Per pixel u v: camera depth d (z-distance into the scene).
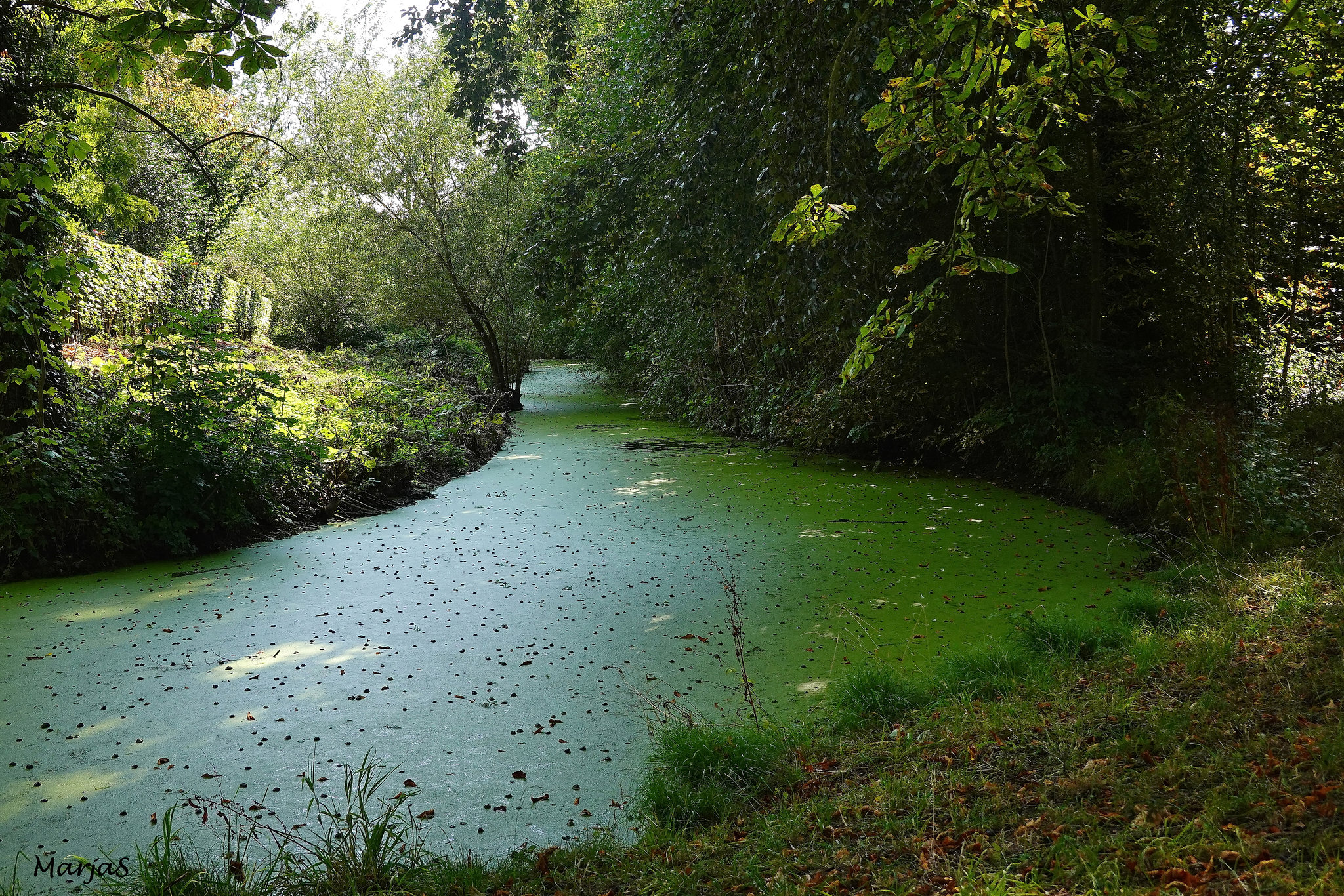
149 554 7.08
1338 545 5.20
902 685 4.11
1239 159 10.08
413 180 17.45
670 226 7.29
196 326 7.52
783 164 6.20
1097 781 2.74
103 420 7.43
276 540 7.78
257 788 3.49
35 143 5.79
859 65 5.85
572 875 2.73
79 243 11.20
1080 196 9.59
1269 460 6.88
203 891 2.66
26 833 3.16
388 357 18.48
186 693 4.45
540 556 7.24
